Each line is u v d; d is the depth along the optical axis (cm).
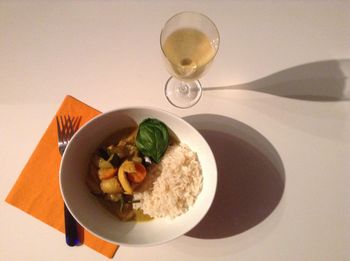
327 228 42
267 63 48
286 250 42
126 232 38
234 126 45
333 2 49
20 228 42
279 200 43
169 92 46
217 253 41
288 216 43
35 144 44
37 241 41
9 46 48
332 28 49
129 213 40
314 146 45
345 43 49
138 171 38
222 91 47
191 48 43
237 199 43
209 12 49
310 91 47
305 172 44
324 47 48
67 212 41
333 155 45
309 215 43
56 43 48
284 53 48
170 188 39
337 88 47
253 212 43
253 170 44
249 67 48
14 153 44
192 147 41
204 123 45
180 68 39
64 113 45
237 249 42
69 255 41
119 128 42
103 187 39
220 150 45
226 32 48
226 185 44
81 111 45
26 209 42
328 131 46
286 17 49
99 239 41
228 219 43
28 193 42
